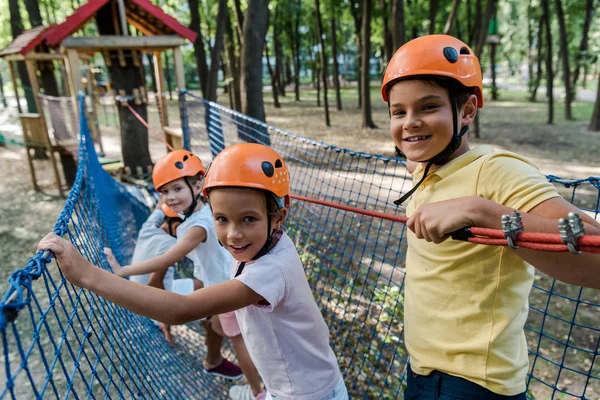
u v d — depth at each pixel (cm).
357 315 404
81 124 470
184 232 279
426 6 1830
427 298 147
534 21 2672
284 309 165
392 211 671
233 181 148
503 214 111
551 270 110
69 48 623
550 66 1516
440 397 144
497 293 133
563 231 90
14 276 93
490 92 2491
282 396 180
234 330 256
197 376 296
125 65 750
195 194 290
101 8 691
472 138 1311
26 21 1964
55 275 526
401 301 419
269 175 153
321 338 180
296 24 2589
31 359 388
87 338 123
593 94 2620
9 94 2258
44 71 1116
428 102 132
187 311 134
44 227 760
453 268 140
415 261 156
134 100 770
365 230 609
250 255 158
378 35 1898
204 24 2231
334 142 1295
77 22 616
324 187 766
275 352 172
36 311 453
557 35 3036
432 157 138
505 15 3831
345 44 3750
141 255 336
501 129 1461
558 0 1534
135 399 147
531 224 107
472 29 2125
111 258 238
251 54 705
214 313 143
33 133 928
